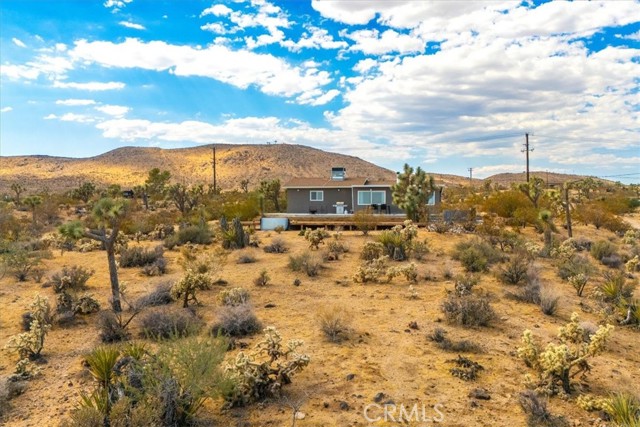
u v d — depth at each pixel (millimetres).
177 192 46000
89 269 17812
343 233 29047
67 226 11062
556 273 16812
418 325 10422
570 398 6812
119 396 5789
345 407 6461
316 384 7312
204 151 197750
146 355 7082
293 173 172875
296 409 6008
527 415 6258
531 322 10820
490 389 7133
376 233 28609
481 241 21438
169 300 12516
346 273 16578
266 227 32375
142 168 171375
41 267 18094
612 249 21500
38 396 7023
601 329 7195
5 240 22812
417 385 7254
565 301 12852
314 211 38969
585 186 72438
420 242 22484
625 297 12875
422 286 14430
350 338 9516
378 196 37531
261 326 10227
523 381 7387
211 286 14375
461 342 9000
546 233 23828
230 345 8953
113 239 11461
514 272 14945
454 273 16062
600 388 7246
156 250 20062
